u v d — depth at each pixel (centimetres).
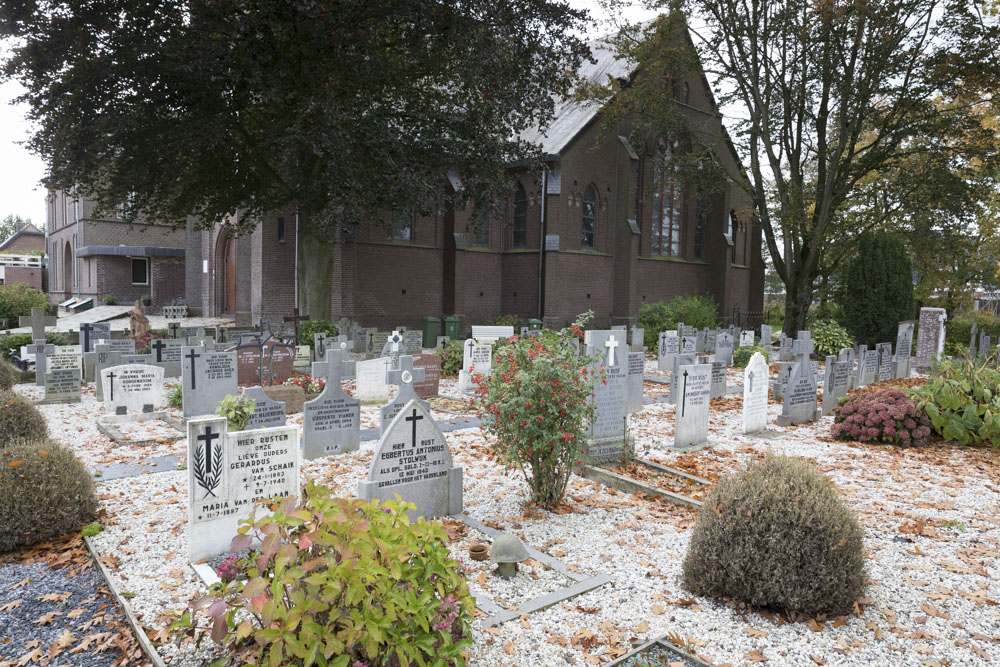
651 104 3123
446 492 790
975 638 520
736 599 564
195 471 646
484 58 2119
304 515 383
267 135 2384
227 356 1371
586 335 1028
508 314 3744
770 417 1510
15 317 4175
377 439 1206
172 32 1998
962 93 2661
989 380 1253
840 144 2911
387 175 2184
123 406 1314
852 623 540
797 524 547
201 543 653
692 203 4247
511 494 881
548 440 767
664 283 4103
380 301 3312
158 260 4616
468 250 3616
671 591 595
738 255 4584
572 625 534
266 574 395
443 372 2088
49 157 2192
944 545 714
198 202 2672
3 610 550
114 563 639
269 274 3266
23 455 712
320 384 1683
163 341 2064
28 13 1933
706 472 1006
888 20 2570
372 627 358
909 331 2417
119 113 2003
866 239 3045
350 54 2052
